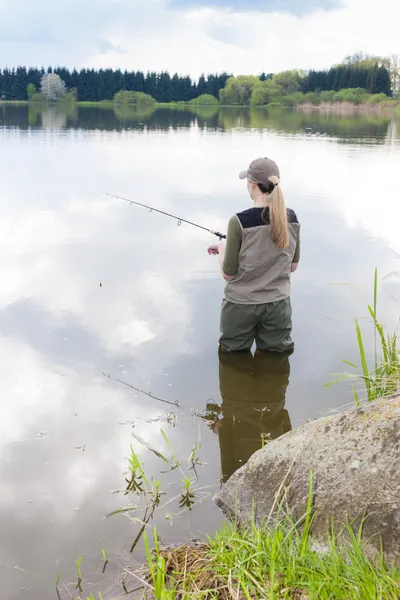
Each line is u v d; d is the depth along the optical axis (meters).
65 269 5.14
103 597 1.92
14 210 7.18
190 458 2.69
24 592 1.94
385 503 1.88
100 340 3.84
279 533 1.96
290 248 3.60
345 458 2.06
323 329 4.08
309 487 2.03
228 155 12.73
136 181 9.31
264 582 1.79
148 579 1.98
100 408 3.08
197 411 3.08
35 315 4.18
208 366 3.56
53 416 3.00
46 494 2.42
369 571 1.74
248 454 2.73
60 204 7.59
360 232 6.50
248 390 3.30
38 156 11.93
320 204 7.83
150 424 2.95
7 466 2.59
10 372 3.41
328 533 1.95
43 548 2.14
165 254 5.64
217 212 7.16
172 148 14.04
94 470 2.59
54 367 3.49
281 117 34.03
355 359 3.66
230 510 2.33
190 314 4.28
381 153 13.52
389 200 8.13
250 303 3.62
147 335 3.94
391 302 4.52
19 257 5.43
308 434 2.26
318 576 1.74
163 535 2.21
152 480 2.53
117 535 2.21
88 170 10.27
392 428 2.01
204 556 2.02
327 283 4.93
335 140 17.03
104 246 5.85
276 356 3.71
